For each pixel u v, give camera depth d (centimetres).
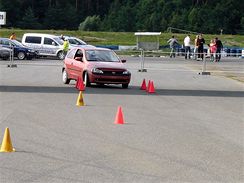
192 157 1012
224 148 1108
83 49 2597
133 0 13375
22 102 1845
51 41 5128
